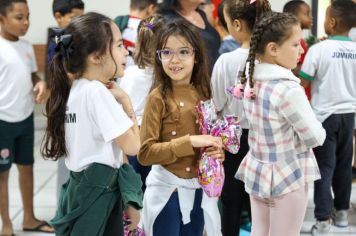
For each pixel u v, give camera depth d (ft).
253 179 7.19
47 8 20.36
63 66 5.92
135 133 5.99
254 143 7.25
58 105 5.92
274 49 6.91
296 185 6.92
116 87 6.33
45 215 12.18
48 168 16.38
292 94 6.66
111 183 5.84
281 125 6.86
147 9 11.80
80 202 5.79
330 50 10.78
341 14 10.75
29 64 11.11
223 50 11.27
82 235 5.79
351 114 10.99
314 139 6.81
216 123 6.68
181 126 6.72
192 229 6.97
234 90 7.37
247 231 10.96
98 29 5.80
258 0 7.88
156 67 6.91
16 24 10.57
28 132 11.09
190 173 6.77
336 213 11.55
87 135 5.79
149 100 6.75
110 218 5.99
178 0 11.25
